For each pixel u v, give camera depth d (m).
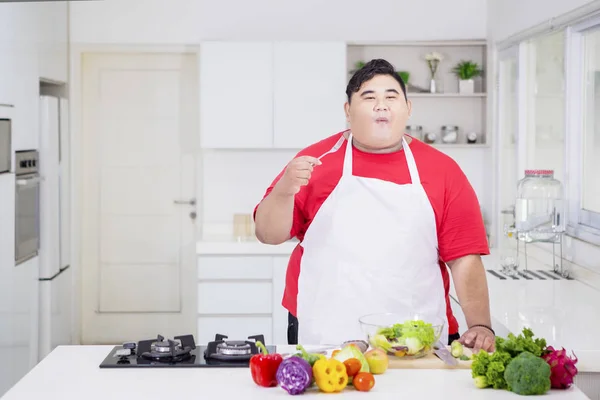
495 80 5.26
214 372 2.01
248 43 5.27
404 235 2.35
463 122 5.63
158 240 5.94
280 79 5.27
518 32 4.68
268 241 2.36
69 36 5.63
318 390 1.85
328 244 2.39
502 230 5.20
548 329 2.75
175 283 5.96
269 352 2.13
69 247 5.62
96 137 5.89
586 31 3.85
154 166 5.90
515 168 4.91
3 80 4.19
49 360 2.12
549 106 4.47
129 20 5.62
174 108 5.88
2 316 4.14
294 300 2.52
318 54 5.27
